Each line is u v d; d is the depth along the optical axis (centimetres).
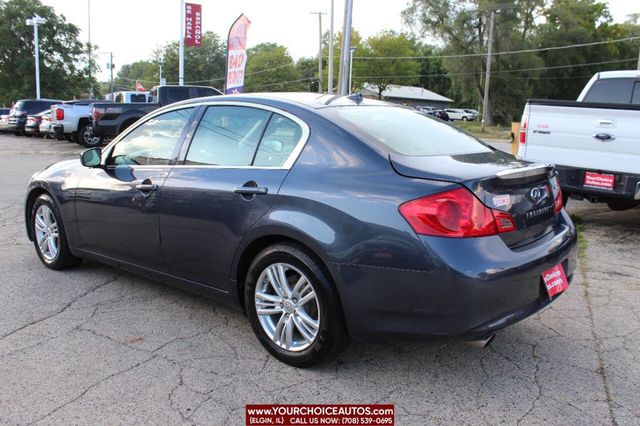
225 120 377
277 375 318
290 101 355
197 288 382
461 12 5281
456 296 270
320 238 297
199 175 370
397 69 6850
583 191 634
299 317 321
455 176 281
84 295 441
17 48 4178
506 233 289
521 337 370
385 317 288
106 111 1639
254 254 346
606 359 339
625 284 474
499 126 5231
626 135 593
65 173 481
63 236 487
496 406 287
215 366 327
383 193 288
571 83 6450
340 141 317
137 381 308
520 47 5356
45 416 274
